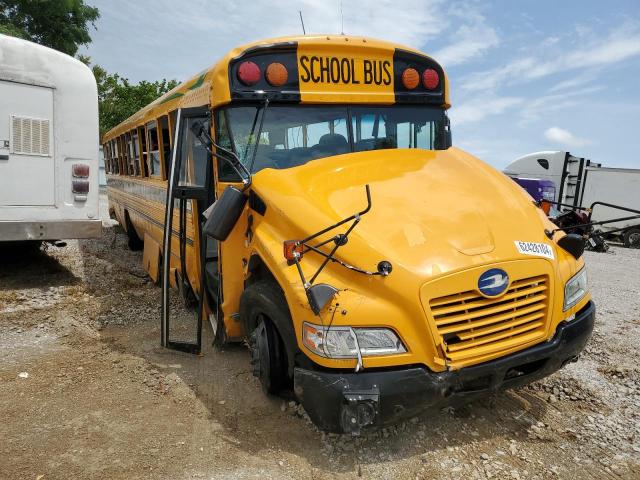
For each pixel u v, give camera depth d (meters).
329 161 4.15
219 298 4.61
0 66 6.73
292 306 3.19
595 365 4.88
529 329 3.31
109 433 3.60
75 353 5.00
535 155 20.47
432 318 3.01
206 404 4.00
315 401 3.05
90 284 7.43
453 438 3.55
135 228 10.19
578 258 3.72
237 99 4.24
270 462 3.27
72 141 7.32
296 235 3.46
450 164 4.22
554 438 3.59
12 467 3.19
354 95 4.60
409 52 4.80
